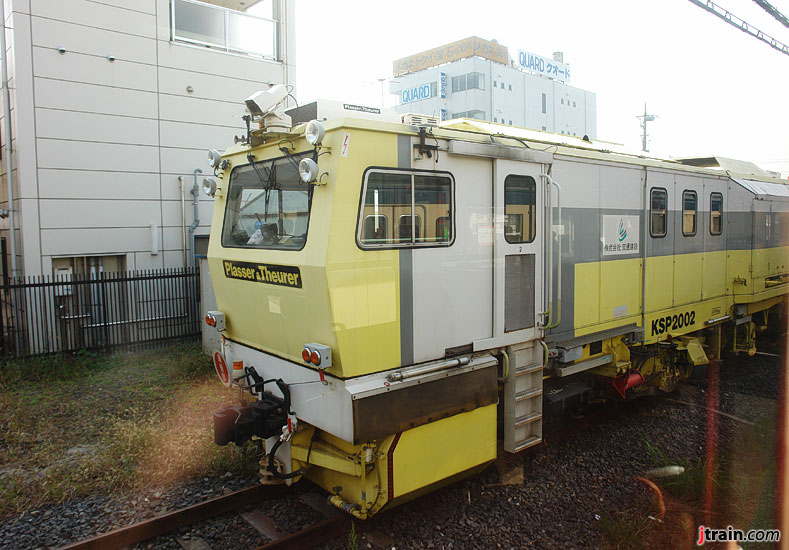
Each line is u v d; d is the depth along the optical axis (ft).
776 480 16.26
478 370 14.82
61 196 31.22
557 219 17.60
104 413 21.97
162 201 35.06
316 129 11.74
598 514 14.93
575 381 20.11
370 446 12.82
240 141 15.65
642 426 21.20
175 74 35.09
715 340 27.94
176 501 15.10
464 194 14.53
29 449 18.70
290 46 40.52
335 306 12.03
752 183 29.73
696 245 25.17
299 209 13.33
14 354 30.19
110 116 32.73
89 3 31.63
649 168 21.85
